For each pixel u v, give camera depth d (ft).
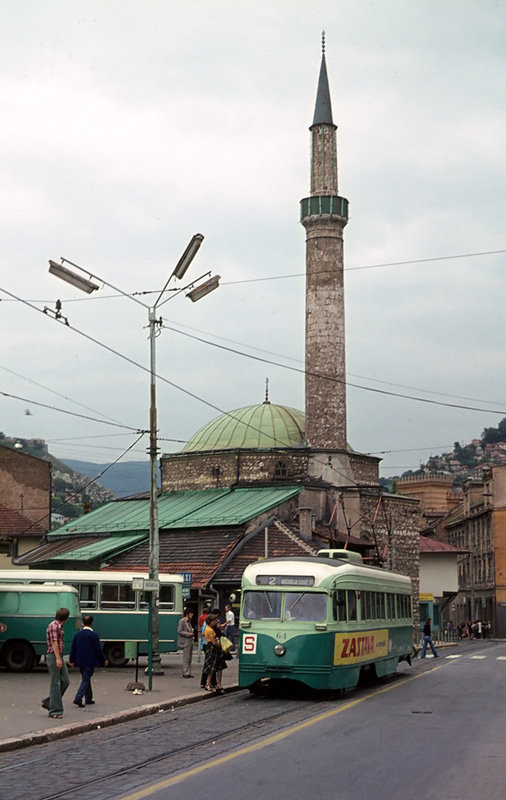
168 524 180.04
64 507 572.51
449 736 56.34
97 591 114.32
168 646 116.78
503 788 40.40
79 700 70.13
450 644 215.31
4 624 102.94
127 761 48.19
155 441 98.84
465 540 356.79
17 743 53.01
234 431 219.20
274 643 79.51
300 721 63.87
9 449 237.86
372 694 84.58
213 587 155.63
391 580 104.99
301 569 82.33
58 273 96.89
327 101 212.23
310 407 204.64
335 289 206.18
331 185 208.64
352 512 200.75
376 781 42.01
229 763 46.85
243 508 179.73
